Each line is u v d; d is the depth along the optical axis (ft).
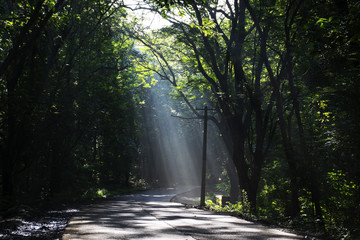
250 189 74.02
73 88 94.58
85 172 135.74
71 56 92.43
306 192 52.80
